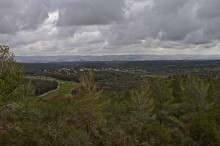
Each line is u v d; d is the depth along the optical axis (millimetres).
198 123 28484
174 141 28781
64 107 32531
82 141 23500
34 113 23344
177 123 38062
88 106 31812
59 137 22516
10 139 20906
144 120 33688
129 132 26062
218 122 30109
